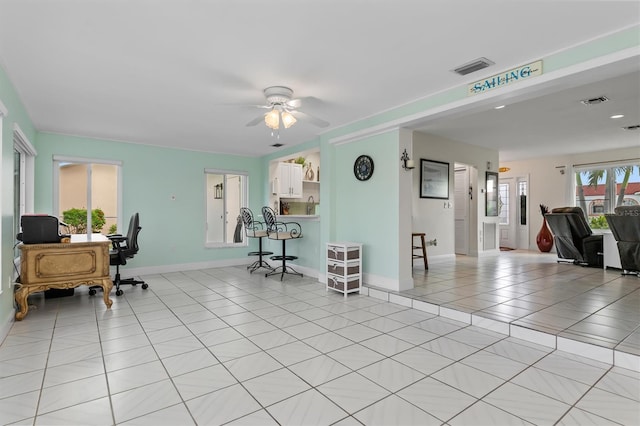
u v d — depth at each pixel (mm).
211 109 4133
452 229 6887
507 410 1918
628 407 1944
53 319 3555
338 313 3732
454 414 1882
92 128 5004
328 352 2703
